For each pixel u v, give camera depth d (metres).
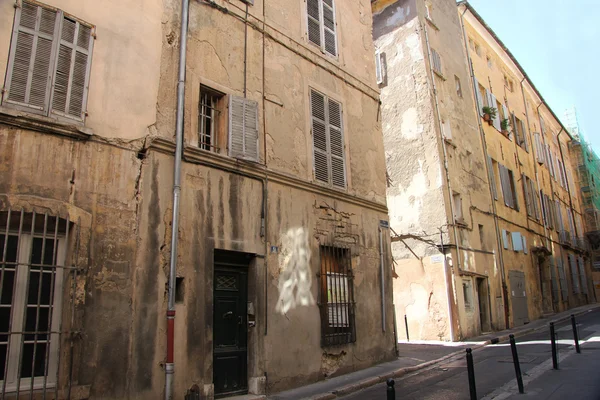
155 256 7.10
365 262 11.52
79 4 6.97
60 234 6.29
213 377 7.85
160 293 7.05
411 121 18.45
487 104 23.64
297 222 9.77
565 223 33.38
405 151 18.36
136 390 6.50
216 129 8.88
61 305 6.04
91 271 6.35
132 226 6.93
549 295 25.81
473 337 16.53
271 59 10.06
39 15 6.55
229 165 8.52
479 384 8.49
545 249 25.03
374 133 13.04
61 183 6.31
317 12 11.85
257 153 9.05
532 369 9.55
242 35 9.50
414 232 17.42
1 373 5.55
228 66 9.05
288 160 9.91
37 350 5.84
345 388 8.72
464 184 18.84
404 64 19.16
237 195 8.58
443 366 11.09
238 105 8.96
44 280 6.05
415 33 19.08
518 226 23.38
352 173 11.77
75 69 6.75
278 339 8.78
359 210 11.70
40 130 6.25
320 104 11.23
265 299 8.69
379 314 11.64
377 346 11.32
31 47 6.41
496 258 19.92
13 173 5.94
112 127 6.99
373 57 13.83
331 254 10.58
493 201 21.00
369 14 14.16
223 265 8.38
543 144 31.66
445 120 18.88
